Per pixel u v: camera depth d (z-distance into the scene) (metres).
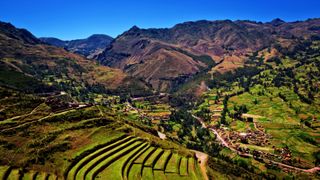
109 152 135.12
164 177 127.31
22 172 107.81
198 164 157.75
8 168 107.50
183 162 146.75
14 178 102.25
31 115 150.50
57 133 138.62
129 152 141.38
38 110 158.75
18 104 158.38
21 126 135.50
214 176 148.38
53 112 160.62
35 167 113.00
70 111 161.75
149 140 159.25
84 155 127.88
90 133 147.00
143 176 124.12
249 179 169.38
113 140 147.12
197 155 185.38
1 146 119.25
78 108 170.50
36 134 133.62
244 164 197.38
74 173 113.56
